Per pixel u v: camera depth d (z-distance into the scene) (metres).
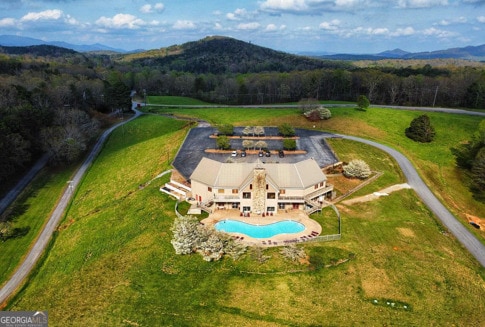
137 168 99.38
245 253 56.34
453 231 66.62
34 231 78.12
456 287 50.06
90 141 132.00
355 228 64.19
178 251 56.47
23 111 115.44
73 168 110.25
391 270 52.94
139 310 46.53
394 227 65.19
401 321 43.88
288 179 71.50
